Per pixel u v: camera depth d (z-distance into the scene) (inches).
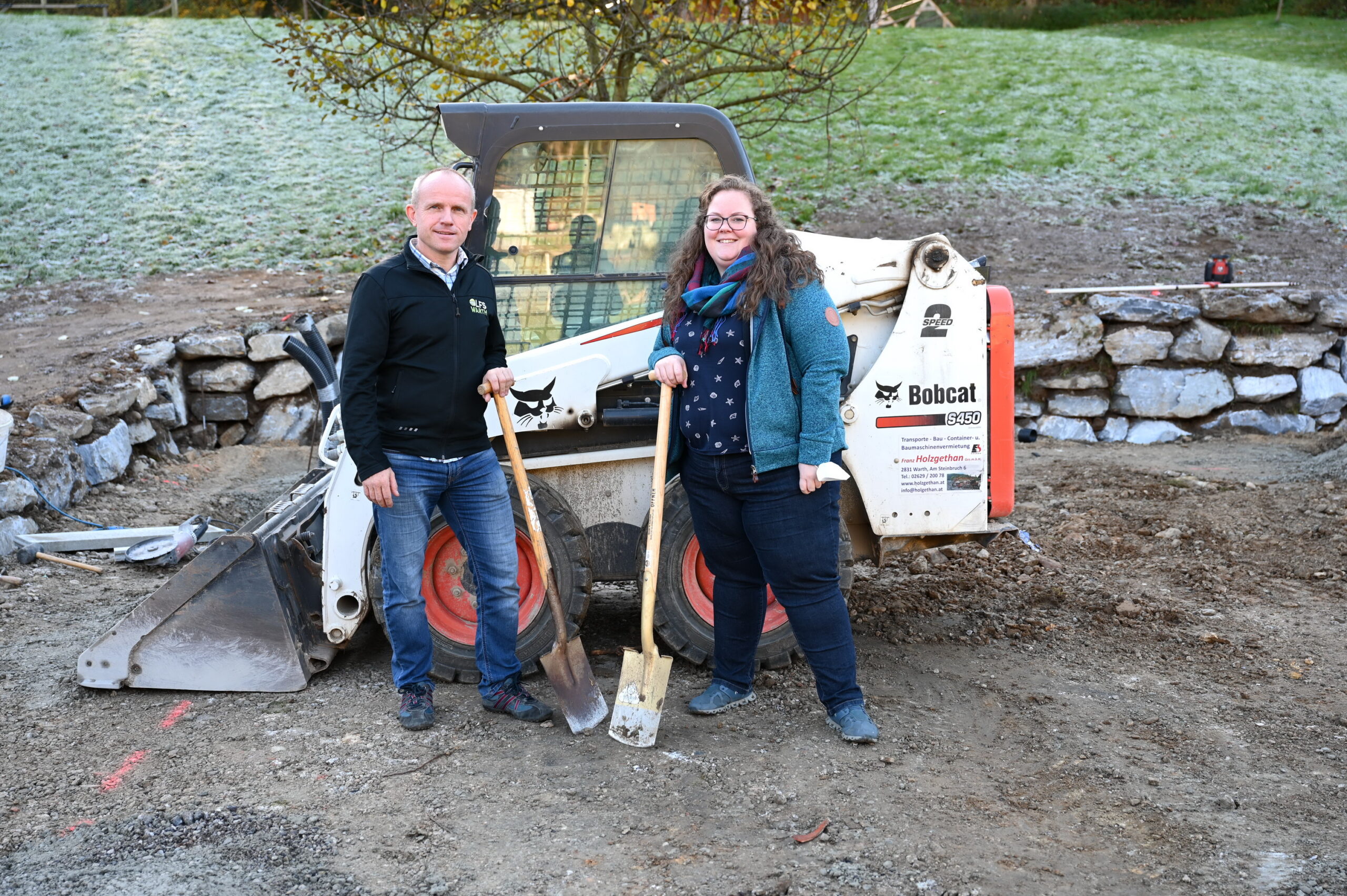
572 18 298.0
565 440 148.7
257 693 145.7
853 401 144.2
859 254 142.6
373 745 127.7
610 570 152.1
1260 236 442.3
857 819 108.8
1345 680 153.9
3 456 211.9
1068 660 161.8
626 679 127.5
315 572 157.3
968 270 143.4
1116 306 345.7
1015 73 670.5
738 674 138.5
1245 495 264.1
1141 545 228.1
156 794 114.9
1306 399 346.9
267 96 634.8
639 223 147.2
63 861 100.9
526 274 146.8
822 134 579.8
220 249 448.5
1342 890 96.1
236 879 97.9
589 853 102.5
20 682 148.6
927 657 162.2
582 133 143.3
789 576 125.7
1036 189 503.2
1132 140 563.5
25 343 331.0
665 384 123.3
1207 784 118.6
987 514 149.2
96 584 198.4
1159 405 346.6
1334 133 574.6
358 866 100.3
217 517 260.1
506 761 123.3
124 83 635.5
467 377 124.8
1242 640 171.2
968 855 101.9
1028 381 350.0
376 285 120.2
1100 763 123.8
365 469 120.0
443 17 295.0
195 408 329.4
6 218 475.8
